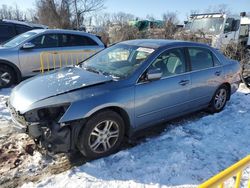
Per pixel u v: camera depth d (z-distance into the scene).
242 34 15.91
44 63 7.84
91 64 4.70
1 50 7.24
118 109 3.85
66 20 29.27
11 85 7.52
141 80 4.02
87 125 3.48
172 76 4.46
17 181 3.27
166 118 4.56
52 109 3.37
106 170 3.49
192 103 4.95
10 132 4.50
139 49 4.52
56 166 3.57
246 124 5.08
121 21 25.66
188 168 3.59
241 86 7.94
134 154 3.90
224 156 3.92
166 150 4.02
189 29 15.66
